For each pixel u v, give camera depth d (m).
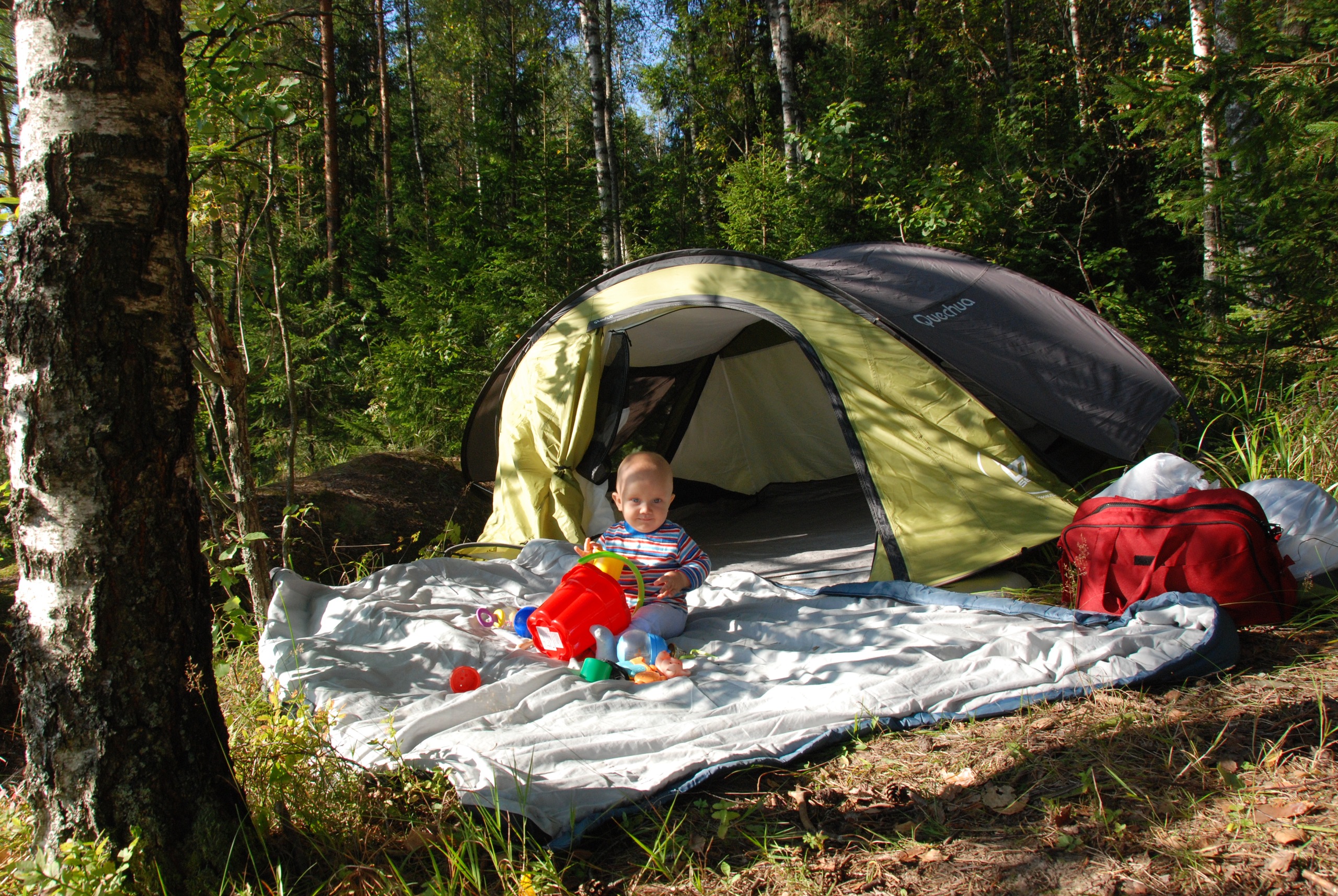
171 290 1.89
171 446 1.89
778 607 3.75
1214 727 2.35
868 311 4.51
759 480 7.05
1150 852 1.85
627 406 5.82
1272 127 4.83
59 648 1.81
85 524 1.79
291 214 14.81
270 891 1.89
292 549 4.97
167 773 1.87
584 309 5.30
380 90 16.64
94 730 1.81
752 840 2.05
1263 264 5.59
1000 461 4.19
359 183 18.45
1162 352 6.27
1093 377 4.93
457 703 2.75
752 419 7.00
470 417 6.01
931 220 8.45
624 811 2.18
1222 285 6.43
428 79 22.34
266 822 2.06
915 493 4.14
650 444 6.73
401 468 6.50
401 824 2.21
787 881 1.91
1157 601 3.10
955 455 4.21
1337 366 4.96
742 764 2.35
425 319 10.00
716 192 17.00
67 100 1.76
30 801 1.92
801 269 4.80
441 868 2.03
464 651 3.26
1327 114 4.83
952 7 15.34
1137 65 11.91
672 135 23.19
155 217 1.85
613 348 5.24
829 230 9.63
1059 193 8.79
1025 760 2.30
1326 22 4.82
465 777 2.27
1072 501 4.25
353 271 12.77
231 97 3.44
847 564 4.79
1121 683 2.63
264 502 5.33
